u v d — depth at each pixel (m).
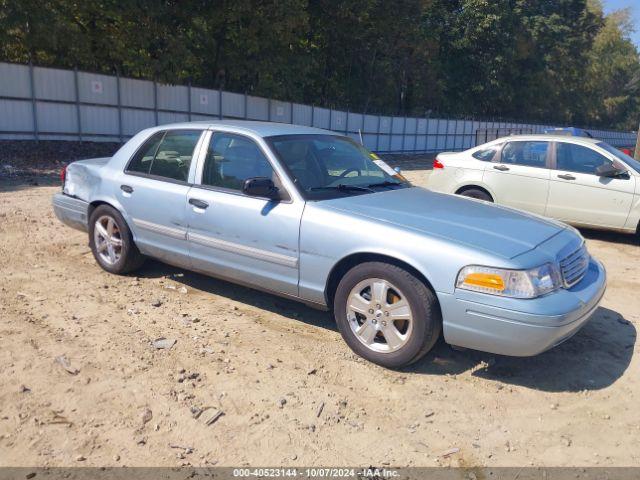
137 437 3.15
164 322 4.68
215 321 4.75
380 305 3.96
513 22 44.72
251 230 4.50
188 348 4.22
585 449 3.24
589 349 4.53
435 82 41.25
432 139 38.09
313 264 4.21
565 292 3.80
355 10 30.09
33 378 3.69
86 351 4.10
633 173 7.93
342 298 4.15
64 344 4.19
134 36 21.27
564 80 56.75
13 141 18.48
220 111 24.78
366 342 4.09
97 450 3.03
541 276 3.67
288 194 4.39
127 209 5.43
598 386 3.95
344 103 37.28
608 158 8.18
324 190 4.52
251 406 3.51
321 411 3.49
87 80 20.16
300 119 28.58
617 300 5.78
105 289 5.39
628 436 3.37
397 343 3.93
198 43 24.16
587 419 3.54
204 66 27.22
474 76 45.91
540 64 50.22
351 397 3.67
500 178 8.80
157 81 21.69
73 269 5.95
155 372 3.85
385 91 38.72
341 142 5.32
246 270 4.63
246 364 4.02
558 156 8.50
